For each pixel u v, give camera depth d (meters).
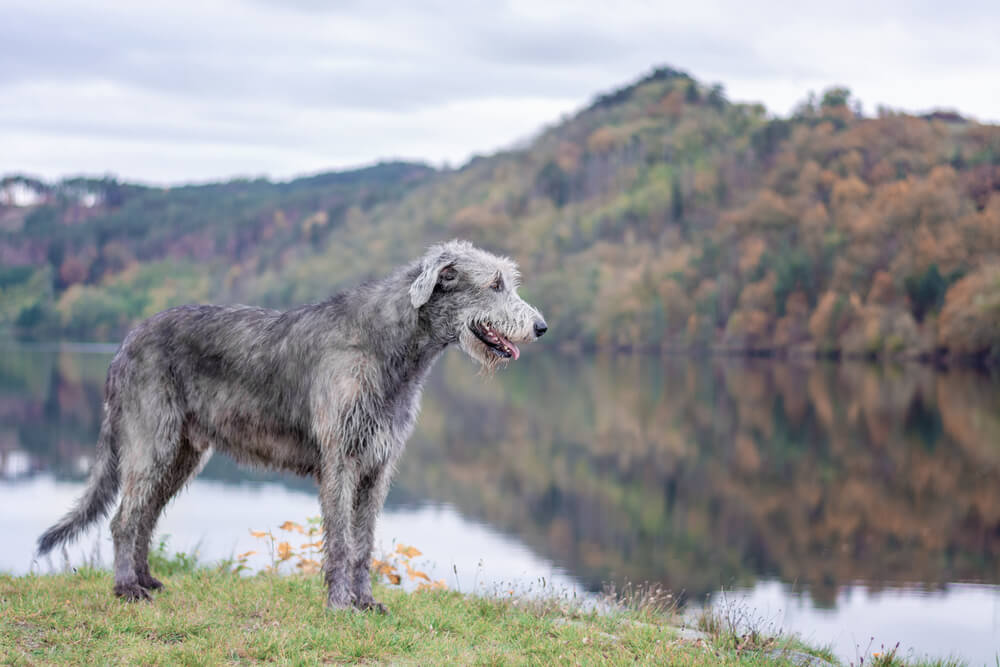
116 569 6.27
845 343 92.19
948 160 121.94
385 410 6.16
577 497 25.27
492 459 32.12
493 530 20.00
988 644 11.41
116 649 5.22
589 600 7.81
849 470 29.55
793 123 164.38
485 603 6.66
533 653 5.51
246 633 5.57
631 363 93.00
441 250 6.24
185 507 19.77
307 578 7.35
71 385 60.78
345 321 6.16
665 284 117.38
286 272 180.38
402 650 5.44
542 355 108.19
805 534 20.91
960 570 17.30
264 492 22.00
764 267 108.88
